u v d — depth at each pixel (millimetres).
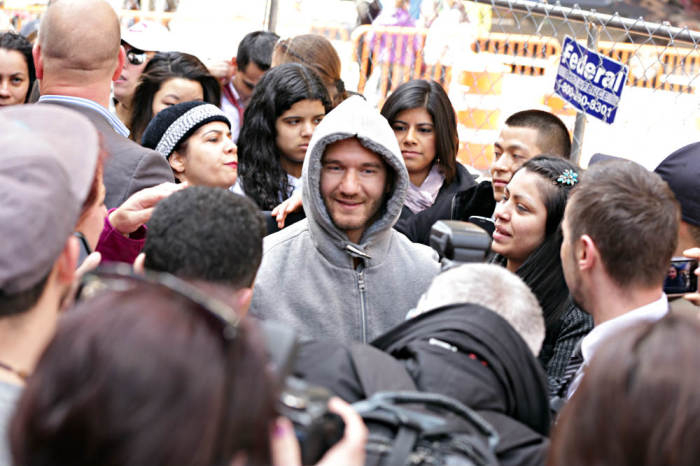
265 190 3352
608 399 1045
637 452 1014
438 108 3486
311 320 2430
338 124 2389
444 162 3527
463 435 1349
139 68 4199
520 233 2525
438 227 1923
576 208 1912
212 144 3080
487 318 1615
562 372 2373
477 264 1779
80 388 822
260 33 4352
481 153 4746
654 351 1043
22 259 1200
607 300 1876
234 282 1669
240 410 864
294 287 2451
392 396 1364
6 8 5430
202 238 1650
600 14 3760
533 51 4637
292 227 2576
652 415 1009
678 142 4219
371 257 2490
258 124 3375
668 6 4219
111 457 809
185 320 869
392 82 4793
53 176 1241
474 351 1572
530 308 1712
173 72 3756
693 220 2297
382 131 2428
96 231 1768
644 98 4246
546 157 2596
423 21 4789
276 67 3449
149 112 3750
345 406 1204
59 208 1235
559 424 1156
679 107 4230
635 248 1826
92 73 2693
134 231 2395
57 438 817
